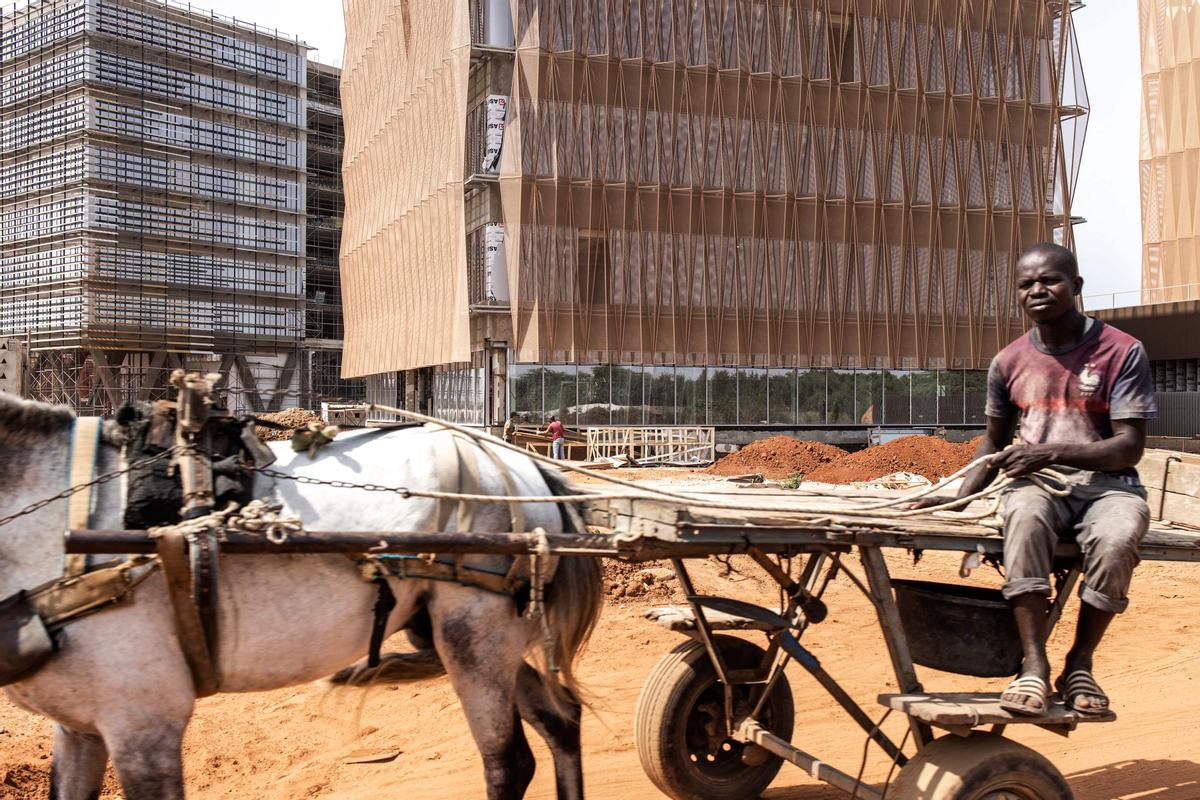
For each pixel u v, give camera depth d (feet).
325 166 233.76
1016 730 22.34
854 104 131.44
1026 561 13.65
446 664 13.74
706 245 126.52
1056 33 138.41
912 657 15.52
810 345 129.70
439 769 19.52
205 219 182.91
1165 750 20.86
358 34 174.09
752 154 128.06
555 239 121.08
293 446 13.41
